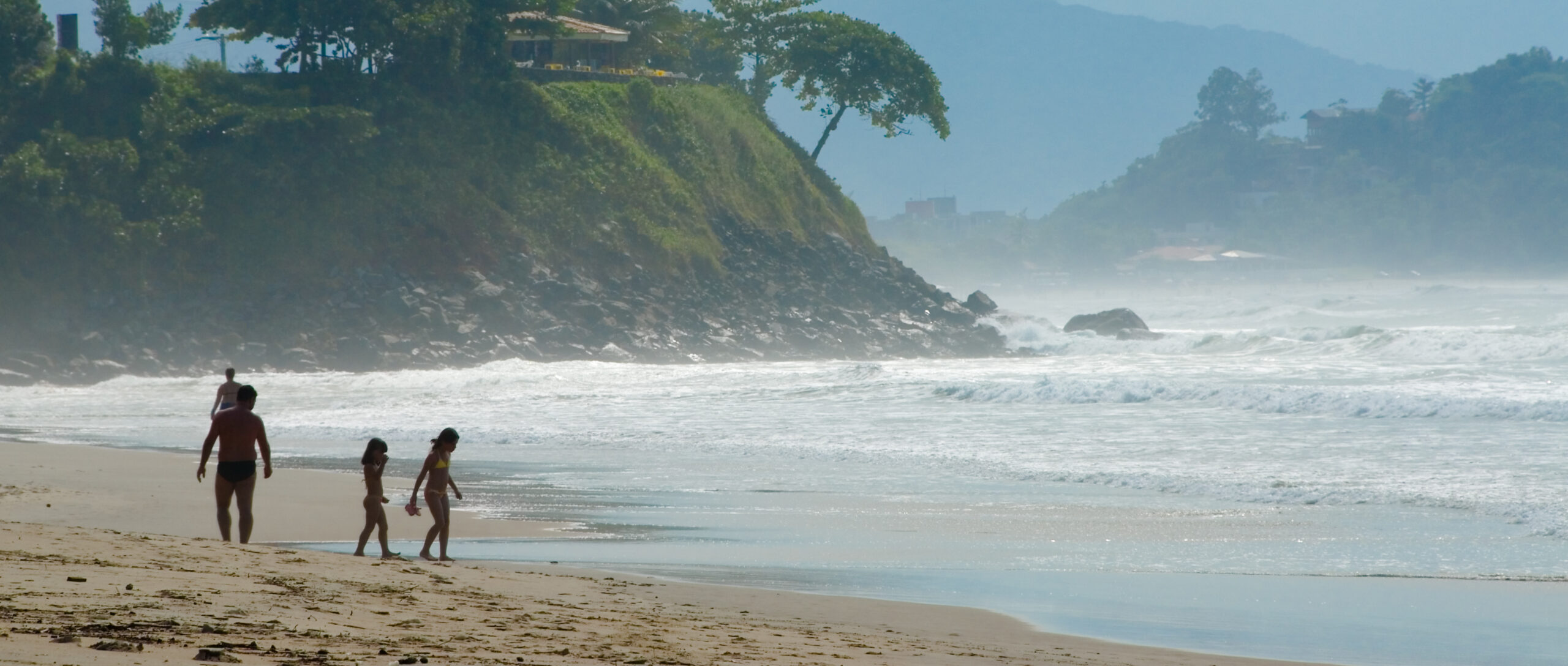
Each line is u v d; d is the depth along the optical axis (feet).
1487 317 343.05
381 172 239.91
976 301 286.66
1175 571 53.93
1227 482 78.43
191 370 205.77
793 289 269.23
